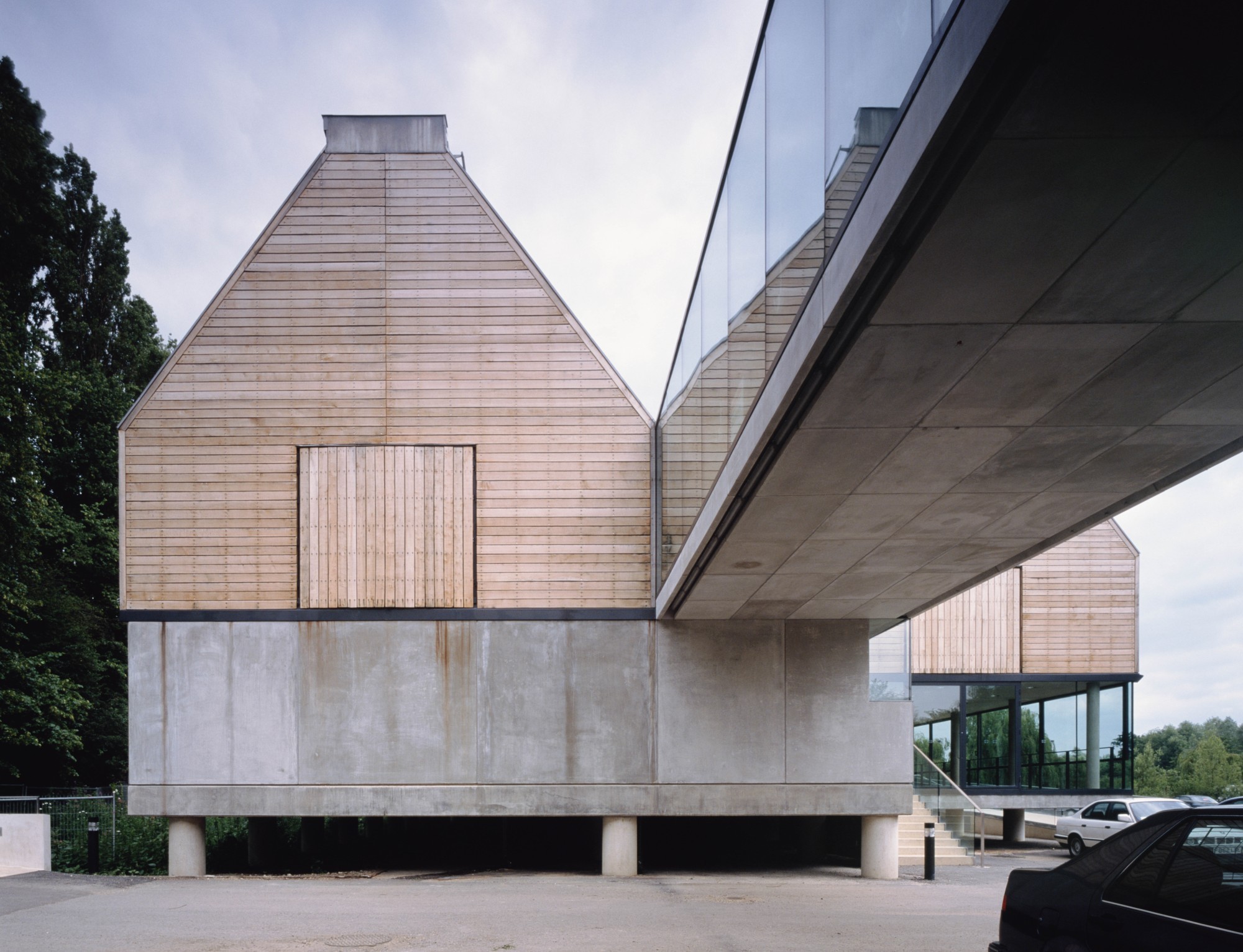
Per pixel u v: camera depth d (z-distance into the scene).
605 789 12.71
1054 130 3.62
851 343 5.53
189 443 13.06
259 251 13.35
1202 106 3.46
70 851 13.84
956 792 15.91
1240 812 3.67
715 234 9.20
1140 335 5.39
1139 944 3.76
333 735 12.67
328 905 9.49
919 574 10.99
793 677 13.07
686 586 11.45
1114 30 3.10
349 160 13.48
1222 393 6.21
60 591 24.11
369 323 13.27
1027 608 21.28
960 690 21.34
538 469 13.13
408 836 18.20
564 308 13.30
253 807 12.53
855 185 4.86
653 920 8.69
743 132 7.93
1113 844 4.23
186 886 11.11
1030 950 4.43
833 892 11.32
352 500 13.02
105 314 33.47
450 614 12.88
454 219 13.41
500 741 12.73
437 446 13.12
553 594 12.98
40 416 19.94
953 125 3.68
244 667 12.73
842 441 7.14
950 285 4.81
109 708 24.73
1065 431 6.94
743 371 7.90
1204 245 4.41
